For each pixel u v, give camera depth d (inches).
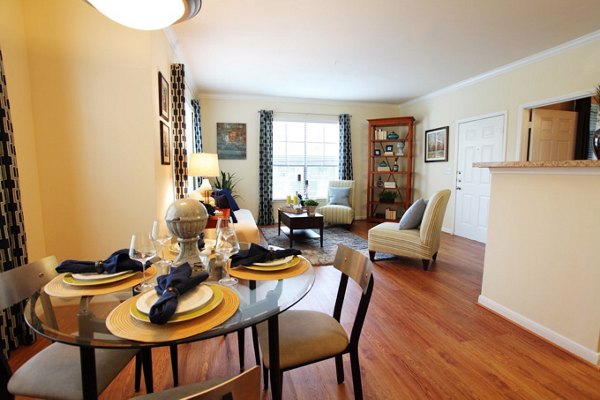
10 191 69.0
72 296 42.2
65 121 88.7
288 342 49.1
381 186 244.8
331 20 110.5
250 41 128.4
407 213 140.7
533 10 104.0
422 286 113.3
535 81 145.6
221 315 36.0
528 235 81.6
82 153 90.4
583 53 125.9
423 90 209.5
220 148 228.4
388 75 176.1
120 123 92.0
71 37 87.1
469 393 59.7
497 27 116.5
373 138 241.6
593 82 123.0
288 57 147.6
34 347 73.1
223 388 22.7
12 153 69.4
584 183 68.4
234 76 178.2
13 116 78.5
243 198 235.9
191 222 49.2
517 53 142.0
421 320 88.1
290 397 59.1
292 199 205.3
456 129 195.6
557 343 74.9
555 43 130.7
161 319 32.1
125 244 95.0
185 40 127.3
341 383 62.8
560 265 73.9
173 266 48.4
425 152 227.0
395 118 229.6
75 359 43.9
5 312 69.5
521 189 83.2
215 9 102.5
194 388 38.6
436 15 107.3
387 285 114.2
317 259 144.9
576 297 70.7
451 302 99.8
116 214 93.9
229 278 49.1
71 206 91.0
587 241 68.3
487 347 74.9
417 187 238.4
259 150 232.5
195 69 165.6
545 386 61.6
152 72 93.9
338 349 50.2
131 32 90.7
